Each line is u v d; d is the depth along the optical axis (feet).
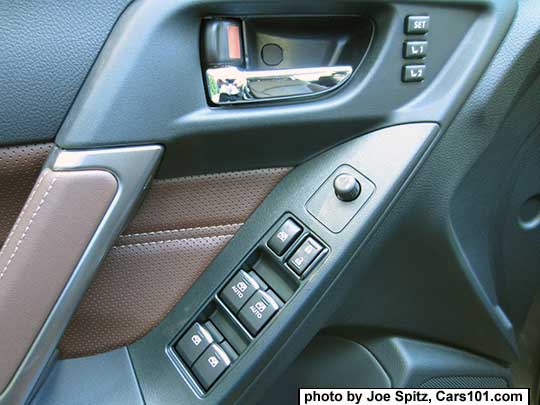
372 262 2.26
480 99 2.20
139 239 2.11
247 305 2.10
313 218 2.14
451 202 2.31
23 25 1.71
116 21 1.77
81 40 1.75
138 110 1.80
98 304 2.13
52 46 1.73
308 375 2.64
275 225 2.17
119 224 1.86
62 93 1.76
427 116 2.15
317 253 2.09
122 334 2.19
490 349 2.85
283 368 2.13
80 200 1.80
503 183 2.54
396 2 2.00
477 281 2.59
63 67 1.75
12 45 1.71
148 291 2.18
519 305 3.01
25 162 1.82
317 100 2.04
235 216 2.21
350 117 2.09
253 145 2.03
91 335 2.16
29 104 1.75
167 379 2.10
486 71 2.19
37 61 1.73
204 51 1.89
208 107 1.91
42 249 1.80
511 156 2.46
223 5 1.84
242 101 1.95
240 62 1.94
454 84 2.16
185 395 2.06
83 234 1.82
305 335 2.13
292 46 2.04
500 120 2.27
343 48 2.09
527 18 2.20
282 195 2.20
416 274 2.43
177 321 2.18
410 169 2.14
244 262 2.18
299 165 2.20
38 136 1.78
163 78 1.82
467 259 2.51
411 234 2.30
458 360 2.78
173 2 1.78
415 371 2.62
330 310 2.17
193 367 2.09
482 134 2.26
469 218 2.48
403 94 2.13
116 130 1.79
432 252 2.38
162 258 2.16
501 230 2.71
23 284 1.82
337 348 2.65
